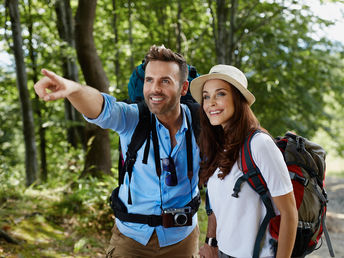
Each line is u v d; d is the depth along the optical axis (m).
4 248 3.29
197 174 2.12
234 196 1.65
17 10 6.65
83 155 6.71
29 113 7.03
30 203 4.88
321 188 1.77
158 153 1.97
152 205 2.02
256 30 9.23
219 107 1.76
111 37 10.17
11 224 3.92
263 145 1.60
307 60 10.27
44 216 4.36
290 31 9.95
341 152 16.22
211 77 1.77
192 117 2.07
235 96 1.74
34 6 9.07
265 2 8.44
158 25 9.23
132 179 2.01
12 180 5.96
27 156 6.97
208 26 9.71
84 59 5.51
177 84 1.92
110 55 9.54
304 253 1.72
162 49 1.91
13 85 9.75
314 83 10.61
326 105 12.20
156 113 1.90
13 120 9.77
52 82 1.41
